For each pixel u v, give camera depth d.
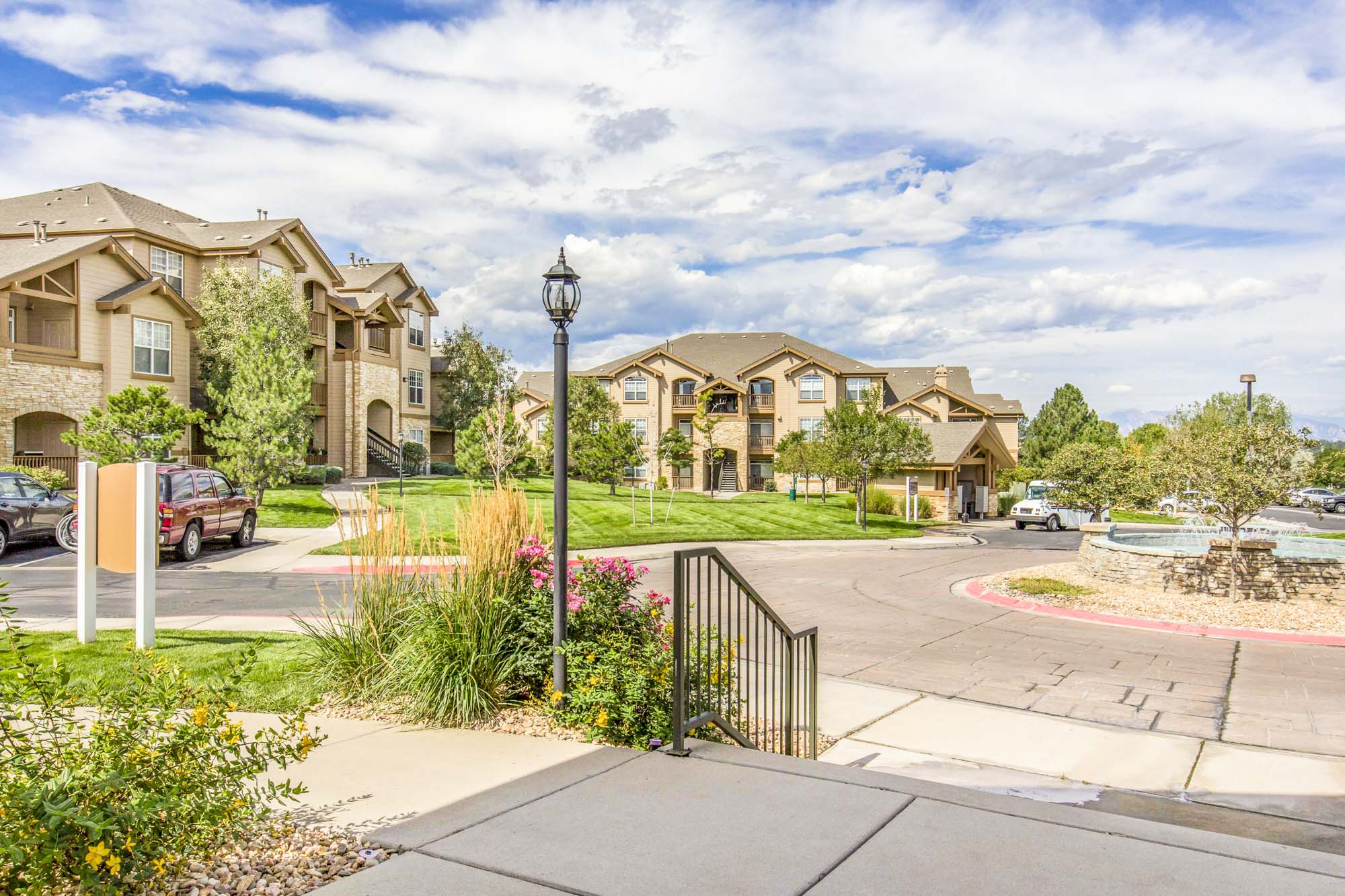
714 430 52.84
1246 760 6.68
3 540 17.47
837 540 29.39
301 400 24.84
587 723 5.80
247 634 10.04
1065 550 26.59
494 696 6.30
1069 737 7.29
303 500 27.34
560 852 3.88
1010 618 13.27
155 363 28.77
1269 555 13.98
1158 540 20.95
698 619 5.66
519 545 6.88
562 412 6.16
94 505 9.01
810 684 6.63
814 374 52.59
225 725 4.39
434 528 21.52
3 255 26.25
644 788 4.76
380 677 6.73
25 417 26.77
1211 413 27.97
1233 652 10.79
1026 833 4.15
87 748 3.90
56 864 3.35
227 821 3.94
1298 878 3.69
